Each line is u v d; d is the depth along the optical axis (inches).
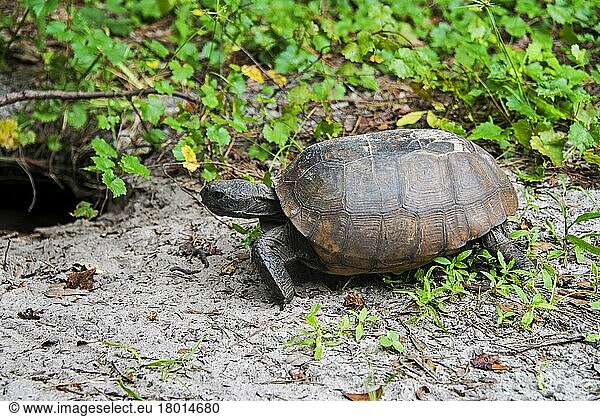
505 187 183.5
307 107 285.7
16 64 310.0
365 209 170.9
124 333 170.7
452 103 280.5
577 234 207.3
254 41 312.2
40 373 156.3
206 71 285.6
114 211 263.7
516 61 271.3
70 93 253.8
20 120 275.0
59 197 299.3
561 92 252.5
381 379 150.3
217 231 225.5
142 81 292.0
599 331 163.8
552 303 168.7
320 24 312.7
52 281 201.0
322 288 186.9
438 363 155.5
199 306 182.9
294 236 179.9
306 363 156.4
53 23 258.4
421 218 171.5
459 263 178.1
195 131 248.7
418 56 266.2
